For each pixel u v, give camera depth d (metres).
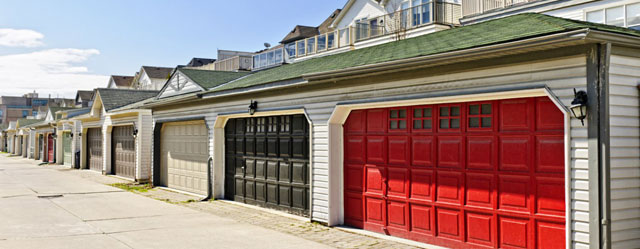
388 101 8.13
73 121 29.14
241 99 12.18
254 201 12.23
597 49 5.53
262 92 11.26
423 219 7.87
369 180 8.89
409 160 8.14
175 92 17.44
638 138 5.91
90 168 27.75
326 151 9.41
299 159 10.59
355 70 8.19
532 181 6.44
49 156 36.91
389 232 8.45
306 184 10.38
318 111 9.64
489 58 6.55
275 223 9.92
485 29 8.48
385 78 8.18
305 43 30.59
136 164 19.91
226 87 13.42
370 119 8.90
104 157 24.08
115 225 9.86
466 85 6.93
